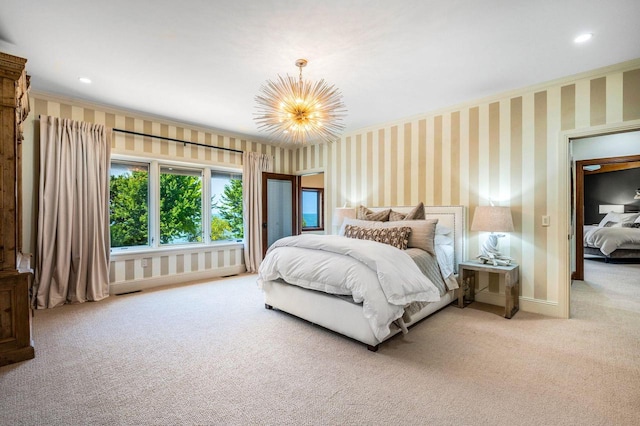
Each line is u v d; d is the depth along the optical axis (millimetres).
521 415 1620
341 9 2037
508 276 3111
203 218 5121
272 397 1793
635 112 2785
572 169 5207
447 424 1558
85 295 3727
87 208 3746
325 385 1917
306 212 7965
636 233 6301
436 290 2711
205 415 1629
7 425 1549
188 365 2166
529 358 2260
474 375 2027
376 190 4793
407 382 1946
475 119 3756
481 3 1978
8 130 2230
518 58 2719
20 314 2234
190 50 2578
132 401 1749
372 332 2365
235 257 5414
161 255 4500
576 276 4984
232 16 2115
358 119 4516
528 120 3371
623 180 7043
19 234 3057
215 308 3453
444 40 2420
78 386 1896
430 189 4156
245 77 3092
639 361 2205
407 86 3326
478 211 3375
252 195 5527
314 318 2818
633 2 1959
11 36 2367
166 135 4551
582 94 3049
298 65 2828
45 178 3473
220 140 5195
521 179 3430
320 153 5715
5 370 2076
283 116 2701
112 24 2215
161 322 3010
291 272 2967
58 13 2080
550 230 3252
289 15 2102
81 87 3350
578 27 2246
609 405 1702
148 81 3197
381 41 2436
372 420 1591
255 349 2426
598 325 2930
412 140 4344
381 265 2430
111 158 4176
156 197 4520
